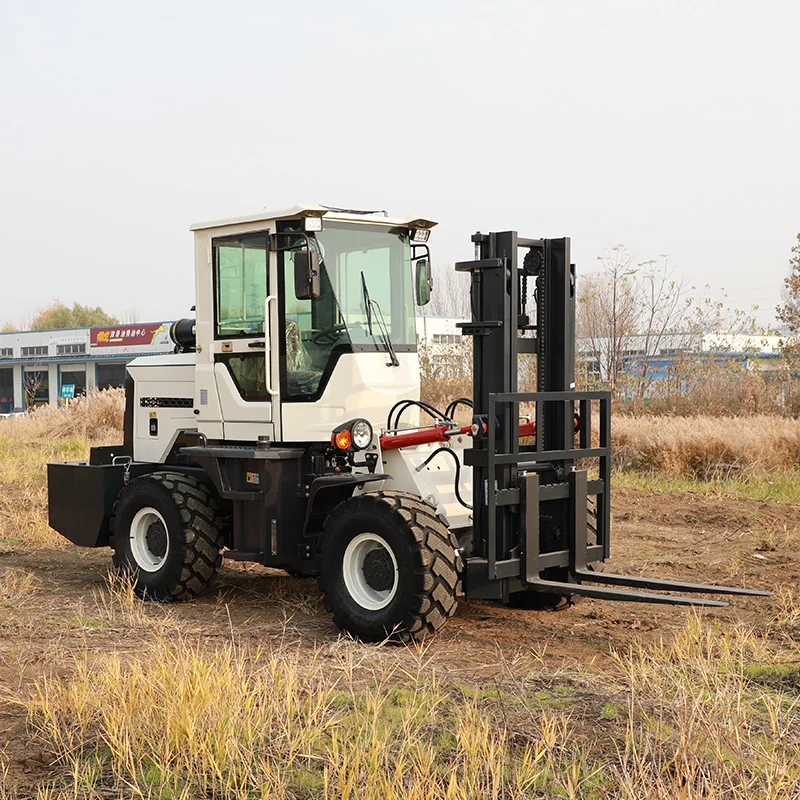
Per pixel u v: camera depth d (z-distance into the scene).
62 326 76.88
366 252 7.23
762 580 8.12
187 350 8.62
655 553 9.31
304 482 7.21
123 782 4.11
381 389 7.16
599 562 7.21
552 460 6.56
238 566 9.10
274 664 5.22
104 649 6.14
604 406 6.94
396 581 6.28
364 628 6.38
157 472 8.05
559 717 4.66
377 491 6.61
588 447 6.87
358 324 7.13
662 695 4.82
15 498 13.45
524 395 6.30
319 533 7.12
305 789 4.02
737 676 5.21
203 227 7.58
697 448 14.17
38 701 4.97
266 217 7.04
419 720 4.65
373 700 4.89
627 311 21.38
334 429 6.83
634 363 20.91
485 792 3.88
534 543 6.42
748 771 4.00
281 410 7.14
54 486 8.84
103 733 4.57
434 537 6.22
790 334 19.38
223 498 7.59
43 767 4.32
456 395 19.06
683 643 5.83
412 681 5.35
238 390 7.51
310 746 4.34
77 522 8.63
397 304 7.39
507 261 6.45
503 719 4.67
